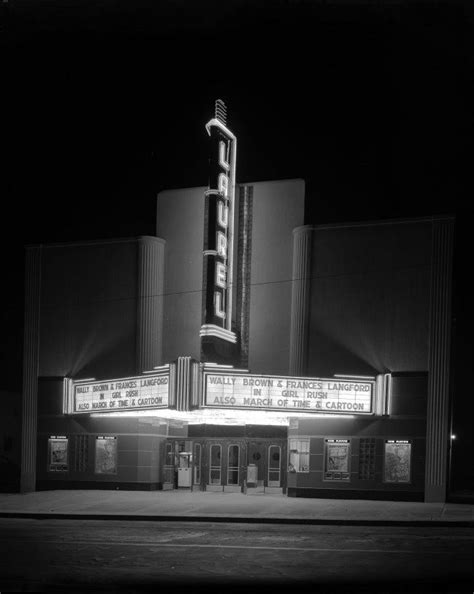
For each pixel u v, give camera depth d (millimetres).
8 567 12641
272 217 28875
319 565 12898
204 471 28578
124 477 27938
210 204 26844
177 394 24250
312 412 25141
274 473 28016
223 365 24578
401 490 25156
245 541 16031
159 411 25547
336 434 26047
